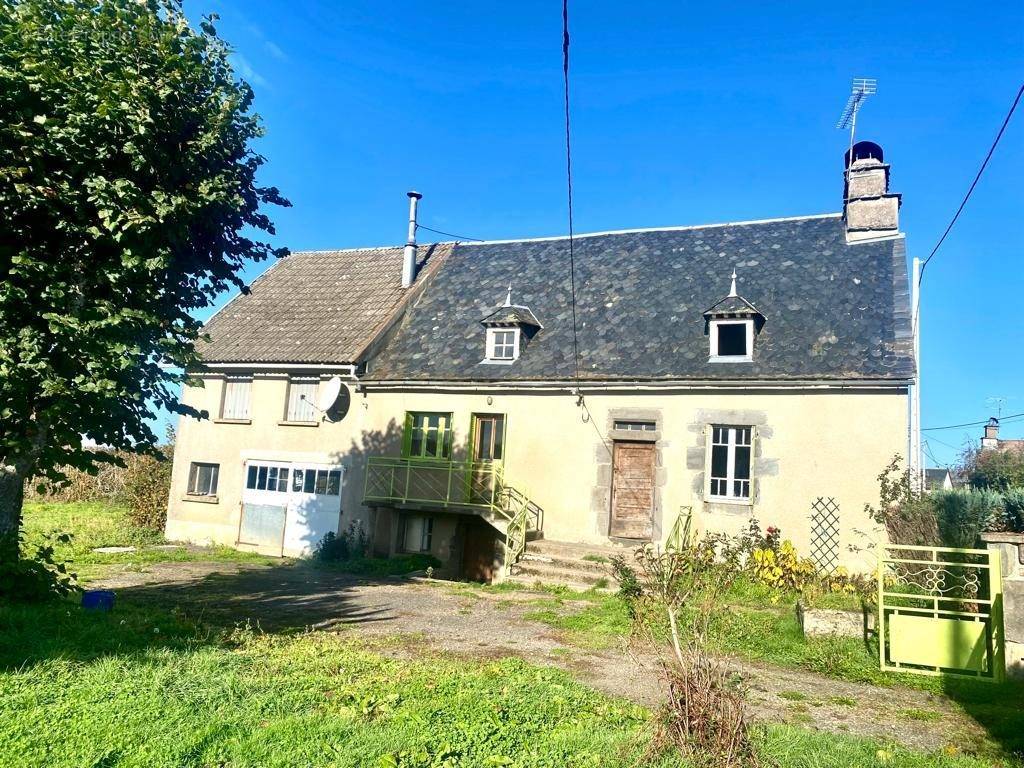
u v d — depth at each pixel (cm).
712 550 1295
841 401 1345
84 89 759
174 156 834
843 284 1527
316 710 543
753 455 1388
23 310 766
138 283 823
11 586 785
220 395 1920
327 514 1747
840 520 1304
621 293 1733
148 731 475
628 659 792
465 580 1620
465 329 1797
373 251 2252
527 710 568
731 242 1795
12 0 777
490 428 1659
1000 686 717
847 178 1705
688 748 478
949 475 2558
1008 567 752
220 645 738
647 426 1510
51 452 802
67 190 761
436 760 463
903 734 594
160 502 2030
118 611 866
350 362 1719
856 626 885
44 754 435
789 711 643
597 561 1337
